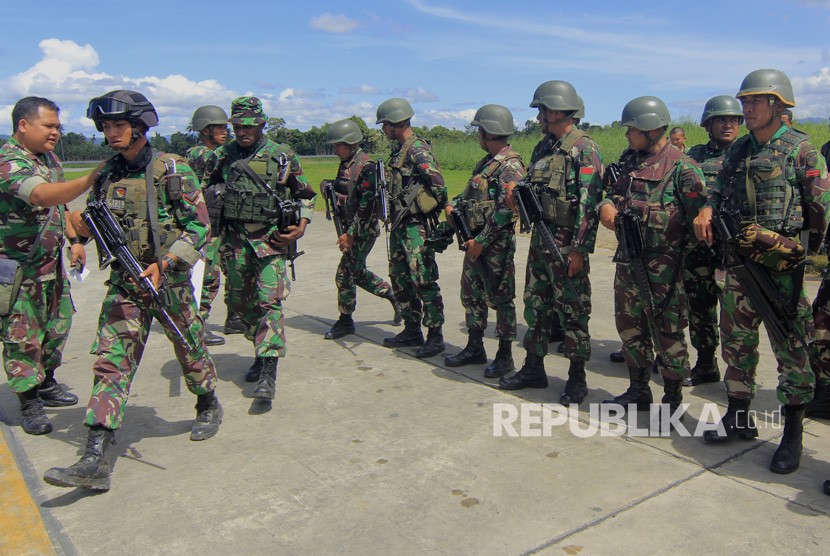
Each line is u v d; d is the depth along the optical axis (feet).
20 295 12.63
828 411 12.87
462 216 15.08
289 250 14.80
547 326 14.48
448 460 11.51
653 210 12.19
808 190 10.69
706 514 9.66
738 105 15.99
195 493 10.60
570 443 12.09
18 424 13.47
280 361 17.12
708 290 14.51
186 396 14.90
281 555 8.90
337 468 11.34
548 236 13.41
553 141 13.97
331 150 19.10
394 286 17.79
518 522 9.55
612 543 9.00
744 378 11.81
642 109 12.16
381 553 8.89
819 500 10.00
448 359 16.44
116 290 11.08
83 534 9.49
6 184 11.74
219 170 15.17
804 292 10.75
